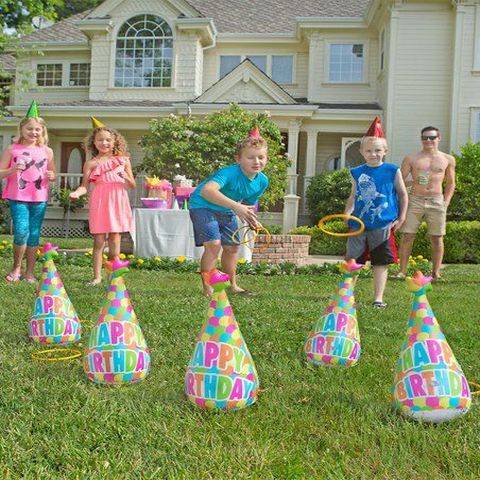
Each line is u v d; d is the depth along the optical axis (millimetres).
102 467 1711
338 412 2227
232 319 2303
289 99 17500
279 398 2365
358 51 18781
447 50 16250
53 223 17422
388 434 1991
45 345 3221
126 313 2584
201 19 18500
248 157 4328
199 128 14867
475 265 10312
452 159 7133
